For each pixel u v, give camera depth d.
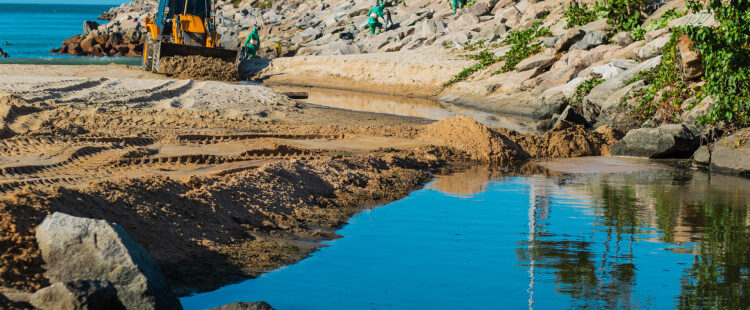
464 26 39.88
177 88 22.86
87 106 18.25
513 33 34.34
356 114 21.25
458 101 27.81
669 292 6.37
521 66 27.91
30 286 5.59
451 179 12.51
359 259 7.38
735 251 7.78
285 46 48.41
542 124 20.22
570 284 6.59
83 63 44.88
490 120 22.19
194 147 13.18
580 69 25.50
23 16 164.25
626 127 19.09
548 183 12.22
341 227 8.78
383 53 38.25
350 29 48.47
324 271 6.97
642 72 21.22
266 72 38.56
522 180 12.51
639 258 7.46
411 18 45.53
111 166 10.85
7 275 5.64
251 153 12.90
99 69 32.69
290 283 6.59
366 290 6.41
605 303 6.08
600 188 11.80
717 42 16.39
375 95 30.61
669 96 18.09
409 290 6.41
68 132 13.83
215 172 10.32
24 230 6.29
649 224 9.08
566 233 8.55
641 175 13.35
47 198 6.89
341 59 36.25
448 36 38.00
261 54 46.41
